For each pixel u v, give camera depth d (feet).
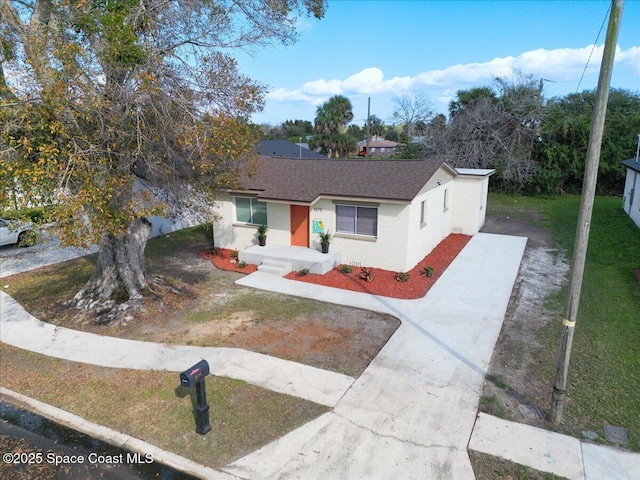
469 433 23.30
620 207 90.33
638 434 23.04
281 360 30.78
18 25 32.68
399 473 20.72
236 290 44.98
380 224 49.01
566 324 22.76
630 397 26.13
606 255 56.44
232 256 56.49
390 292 43.91
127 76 32.32
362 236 50.42
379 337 34.30
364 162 58.54
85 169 28.22
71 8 31.99
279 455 22.13
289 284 46.47
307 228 53.93
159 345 33.42
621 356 30.91
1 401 27.55
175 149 35.96
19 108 26.71
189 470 21.59
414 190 47.32
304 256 50.62
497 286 45.70
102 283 41.57
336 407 25.59
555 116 113.09
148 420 25.16
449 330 35.50
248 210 57.82
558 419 23.82
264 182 55.98
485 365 30.04
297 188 52.54
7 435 24.50
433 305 40.70
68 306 40.93
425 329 35.68
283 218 54.90
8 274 50.96
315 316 38.32
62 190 27.30
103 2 32.50
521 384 27.84
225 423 24.57
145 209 31.73
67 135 27.27
